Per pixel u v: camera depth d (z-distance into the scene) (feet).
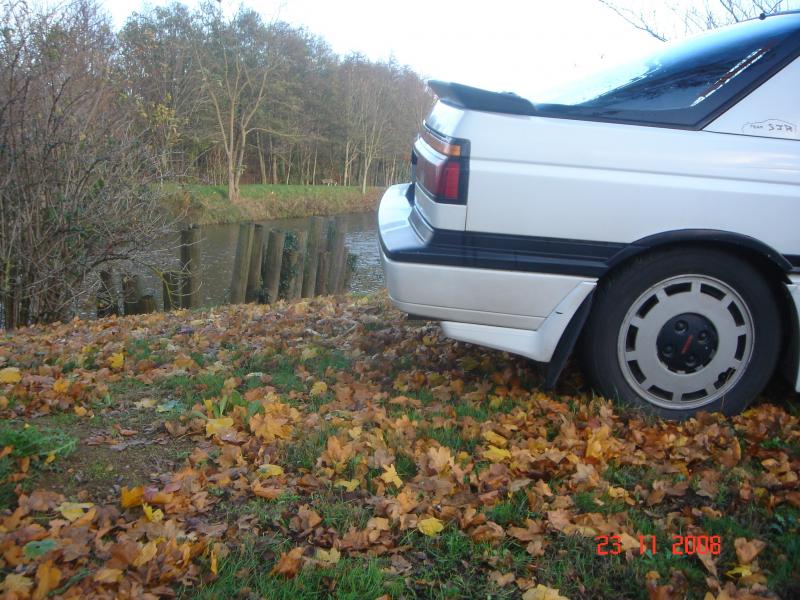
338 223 42.73
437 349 13.99
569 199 9.60
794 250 9.72
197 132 85.87
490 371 12.52
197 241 36.88
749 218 9.62
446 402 11.29
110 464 9.01
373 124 161.07
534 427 10.02
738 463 9.10
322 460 9.02
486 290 9.83
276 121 129.90
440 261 9.76
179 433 9.99
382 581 6.70
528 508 8.04
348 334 16.10
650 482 8.59
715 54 10.50
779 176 9.64
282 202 122.11
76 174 30.71
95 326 21.52
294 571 6.77
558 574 6.88
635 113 9.87
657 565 7.02
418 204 10.98
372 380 12.43
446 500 8.13
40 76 28.76
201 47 107.76
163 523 7.57
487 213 9.65
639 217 9.64
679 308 10.04
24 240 29.84
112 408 11.19
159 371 13.23
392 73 170.19
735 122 9.78
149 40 44.70
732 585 6.61
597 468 8.82
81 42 31.04
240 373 13.00
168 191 37.19
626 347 10.24
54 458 8.86
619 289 9.95
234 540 7.39
